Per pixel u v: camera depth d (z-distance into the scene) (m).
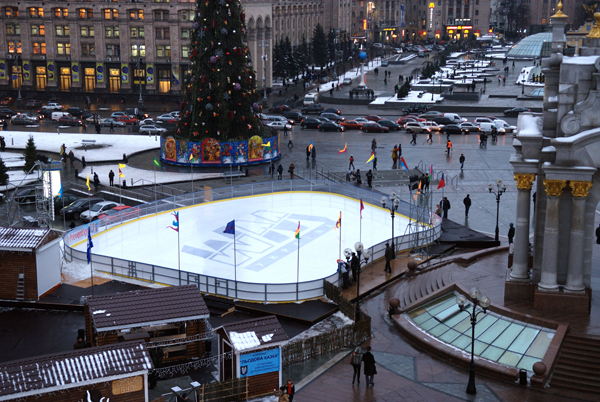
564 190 38.34
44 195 60.22
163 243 54.44
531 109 121.25
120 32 140.50
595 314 38.47
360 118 113.06
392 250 51.31
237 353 32.72
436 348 37.81
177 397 31.52
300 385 34.69
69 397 28.95
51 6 142.00
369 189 72.62
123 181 70.88
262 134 89.62
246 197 69.44
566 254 39.25
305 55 184.25
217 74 81.75
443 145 96.62
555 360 34.84
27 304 43.28
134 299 36.75
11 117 120.12
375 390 34.19
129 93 143.25
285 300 43.56
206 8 80.50
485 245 55.78
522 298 40.47
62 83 147.12
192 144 83.19
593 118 37.19
